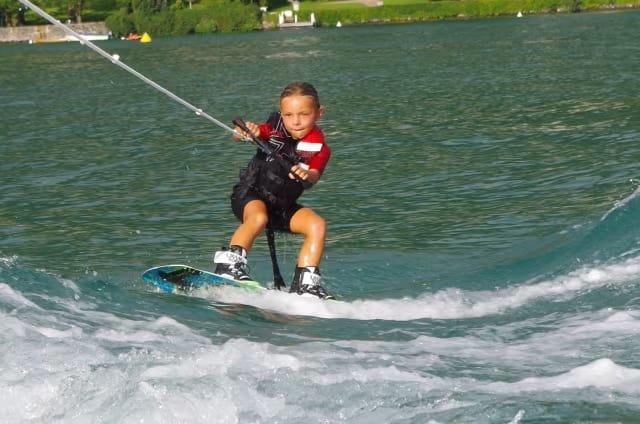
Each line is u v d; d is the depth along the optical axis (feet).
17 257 69.87
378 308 48.60
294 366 36.11
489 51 304.71
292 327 44.19
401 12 587.68
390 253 66.54
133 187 98.37
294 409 32.73
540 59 258.57
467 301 50.16
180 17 566.36
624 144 109.40
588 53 269.03
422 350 39.70
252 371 35.32
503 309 47.93
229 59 328.90
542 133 123.13
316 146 51.16
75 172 108.47
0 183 102.78
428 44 362.74
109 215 84.79
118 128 149.38
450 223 76.02
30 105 194.70
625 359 37.52
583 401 32.96
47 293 45.27
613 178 89.97
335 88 210.59
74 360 36.06
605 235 59.47
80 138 139.13
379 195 90.07
